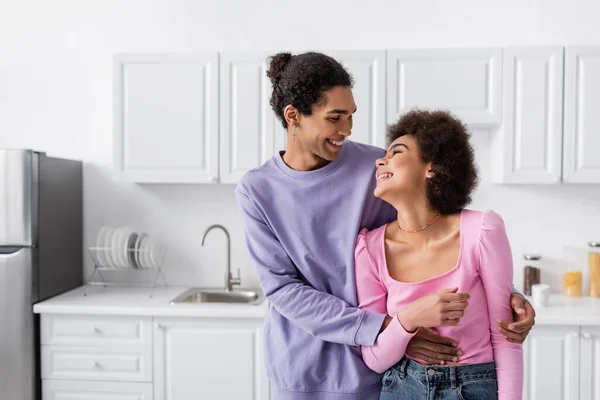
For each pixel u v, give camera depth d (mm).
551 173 2580
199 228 3082
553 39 2902
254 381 2502
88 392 2586
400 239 1282
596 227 2908
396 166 1226
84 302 2635
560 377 2414
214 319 2518
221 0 3020
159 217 3096
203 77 2682
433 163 1214
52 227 2770
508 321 1186
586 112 2547
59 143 3133
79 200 3076
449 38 2941
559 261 2924
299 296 1326
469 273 1181
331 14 2977
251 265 3064
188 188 3082
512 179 2598
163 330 2537
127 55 2693
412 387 1208
